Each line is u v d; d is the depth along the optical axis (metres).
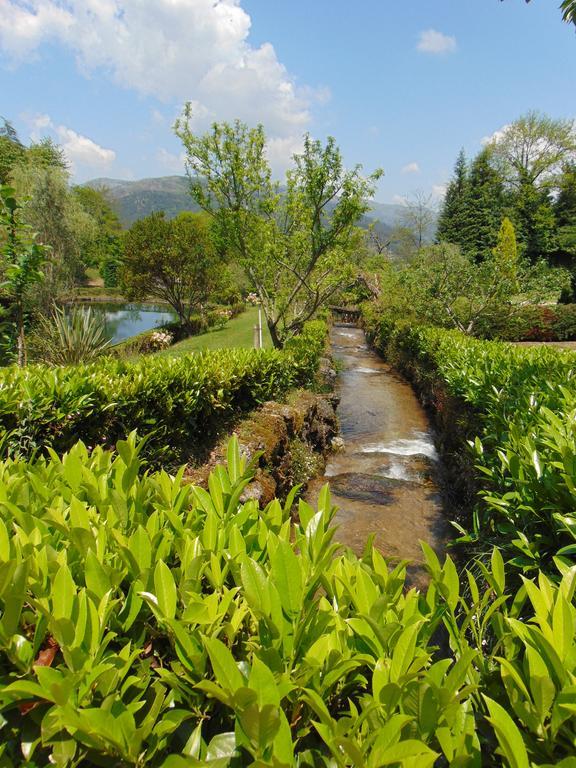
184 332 22.80
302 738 0.96
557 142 39.38
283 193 9.40
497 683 1.06
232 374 5.75
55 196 19.11
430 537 5.21
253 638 1.11
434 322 14.05
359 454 8.02
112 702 0.89
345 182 8.70
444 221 44.81
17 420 3.16
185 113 8.80
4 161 27.06
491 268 12.88
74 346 7.21
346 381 13.59
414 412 10.59
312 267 9.61
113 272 51.00
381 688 0.86
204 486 4.23
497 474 2.72
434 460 7.60
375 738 0.83
